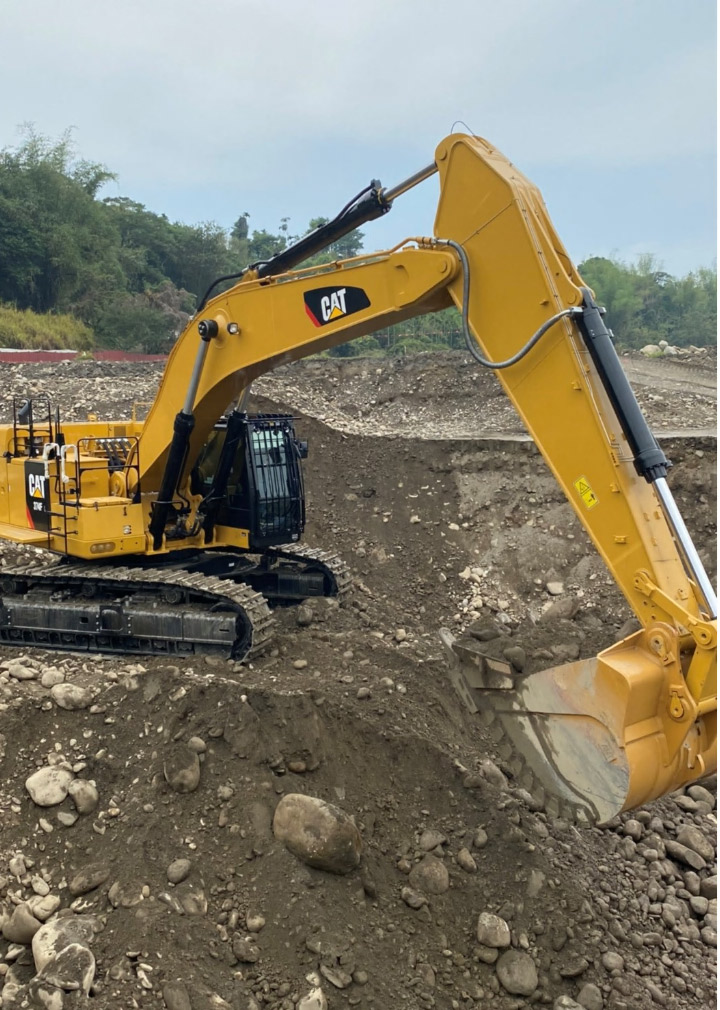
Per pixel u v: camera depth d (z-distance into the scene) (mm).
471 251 5078
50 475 8172
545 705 4801
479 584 11633
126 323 41781
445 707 6668
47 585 8578
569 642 9102
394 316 5719
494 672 5234
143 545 8180
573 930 4906
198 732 5781
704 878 5852
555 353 4688
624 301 58844
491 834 5453
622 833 6266
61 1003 4184
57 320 37406
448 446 13852
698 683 4133
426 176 5488
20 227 39406
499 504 12664
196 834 5223
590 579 11242
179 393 7508
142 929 4551
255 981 4426
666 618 4320
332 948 4512
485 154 5027
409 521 12961
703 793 6996
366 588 11242
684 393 18562
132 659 7645
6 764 5934
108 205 57094
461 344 46625
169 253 57219
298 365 23672
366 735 5996
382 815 5543
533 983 4570
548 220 4898
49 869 5281
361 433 15523
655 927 5254
